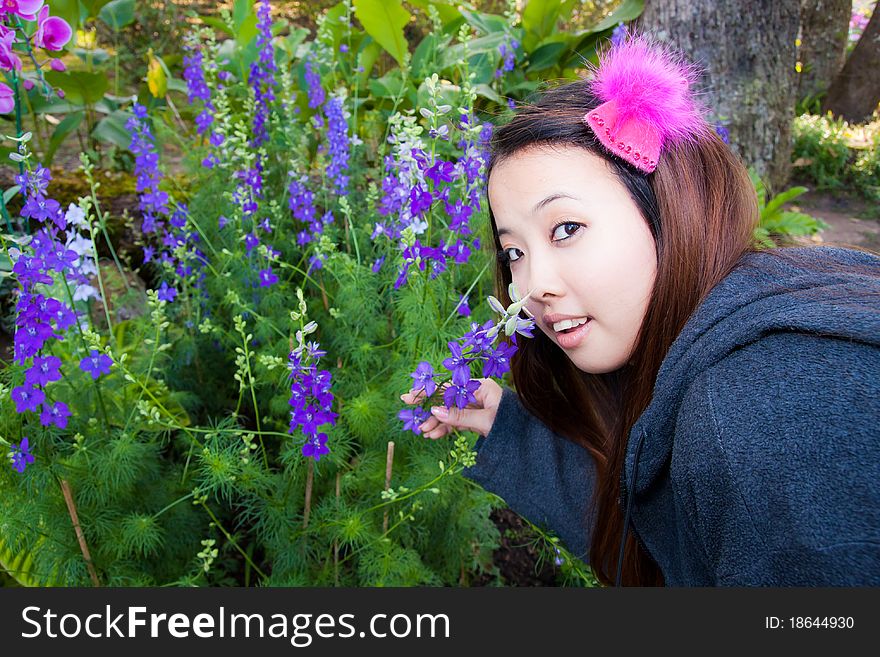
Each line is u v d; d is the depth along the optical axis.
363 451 1.86
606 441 1.40
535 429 1.54
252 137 2.58
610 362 1.10
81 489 1.59
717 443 0.81
